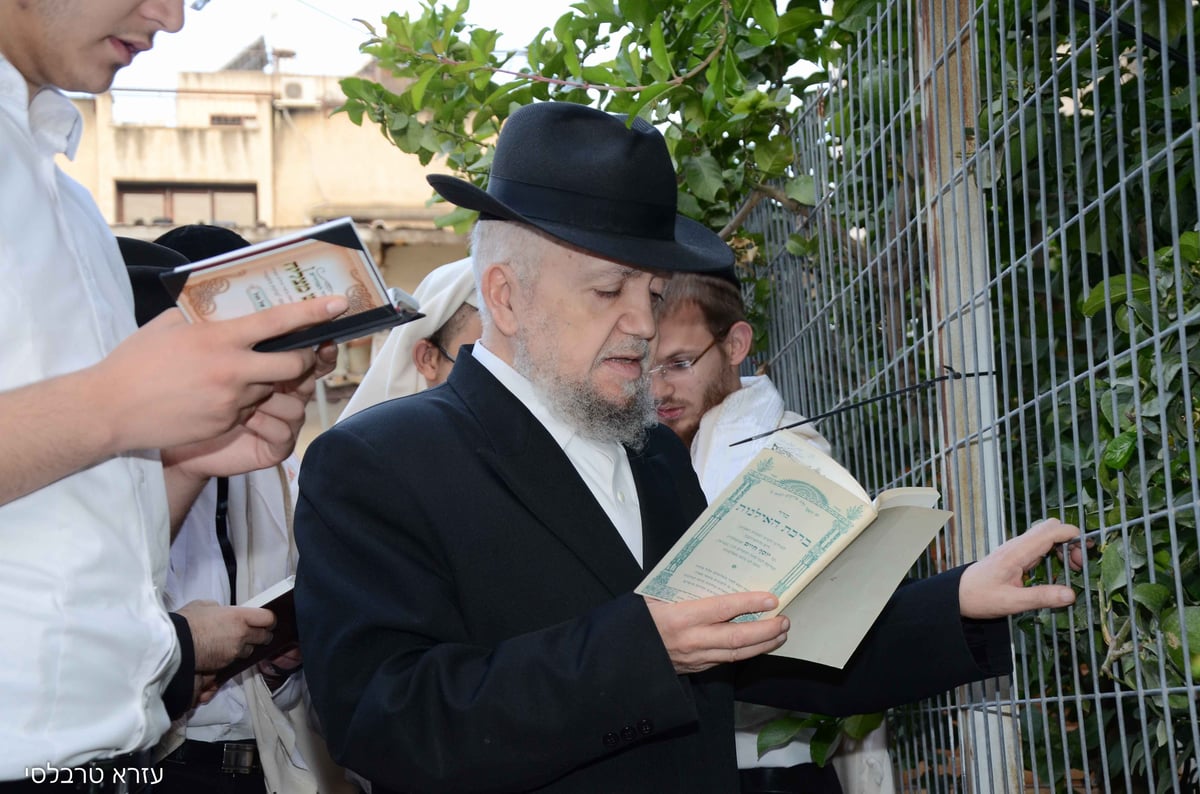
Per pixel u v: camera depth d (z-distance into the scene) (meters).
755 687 2.39
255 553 2.78
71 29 1.57
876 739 3.03
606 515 2.12
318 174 21.78
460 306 3.30
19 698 1.48
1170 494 1.77
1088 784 2.28
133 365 1.47
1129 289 1.82
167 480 1.94
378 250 18.36
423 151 3.86
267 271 1.61
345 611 1.99
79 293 1.62
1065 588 2.14
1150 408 1.84
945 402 2.50
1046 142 2.34
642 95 3.02
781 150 3.40
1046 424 2.39
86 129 21.89
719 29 3.13
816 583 1.99
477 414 2.16
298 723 2.88
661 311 2.95
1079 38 2.21
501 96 3.69
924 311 2.60
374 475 2.06
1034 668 2.45
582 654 1.86
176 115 22.00
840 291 3.22
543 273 2.17
